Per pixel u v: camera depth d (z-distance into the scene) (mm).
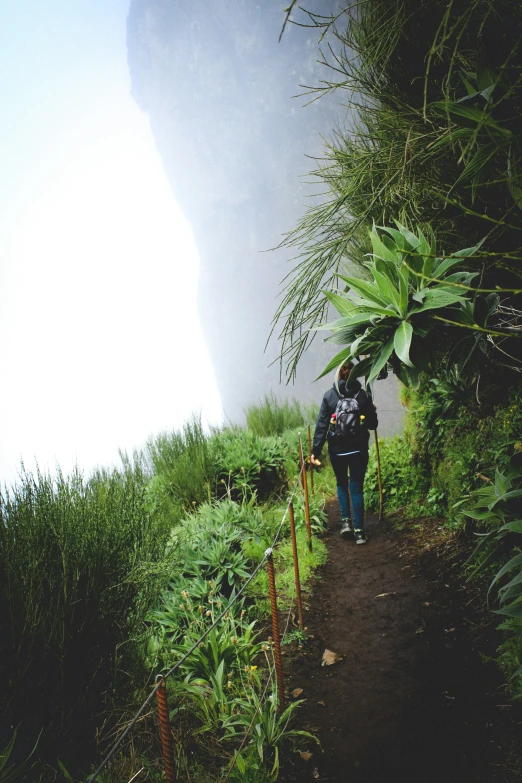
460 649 3148
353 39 2662
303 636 3711
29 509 2617
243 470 6441
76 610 2480
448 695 2805
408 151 2605
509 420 3750
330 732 2781
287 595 4340
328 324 2758
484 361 2713
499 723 2484
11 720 2145
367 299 2617
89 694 2473
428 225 2824
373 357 2582
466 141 2352
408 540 5098
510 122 1708
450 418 5059
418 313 2432
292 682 3256
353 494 5531
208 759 2562
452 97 2426
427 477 5992
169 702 2846
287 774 2518
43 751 2221
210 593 3621
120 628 2723
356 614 3953
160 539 3682
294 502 6203
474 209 2705
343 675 3246
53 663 2322
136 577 2910
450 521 4785
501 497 2457
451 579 3941
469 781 2248
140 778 2311
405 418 7355
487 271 2732
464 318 2410
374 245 2580
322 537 5863
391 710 2828
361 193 3133
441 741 2510
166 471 6840
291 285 3156
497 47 1950
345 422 5480
